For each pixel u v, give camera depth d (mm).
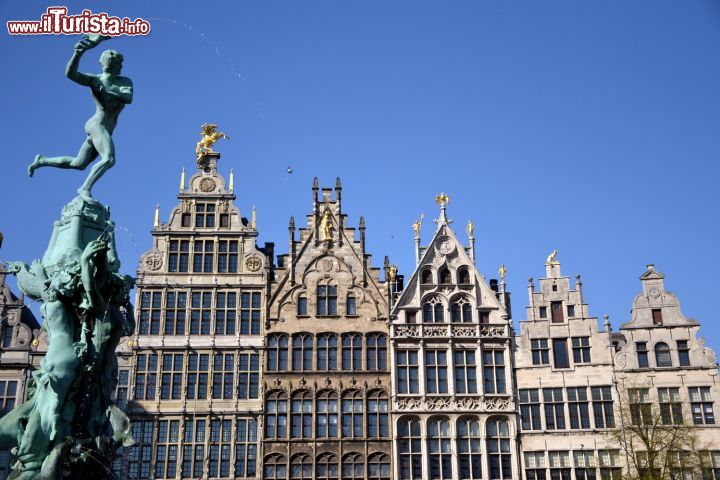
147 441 52625
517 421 54219
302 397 54312
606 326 56094
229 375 54531
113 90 39156
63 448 32656
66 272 35469
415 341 55750
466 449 53469
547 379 55312
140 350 54562
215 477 52188
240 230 58062
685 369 54750
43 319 35688
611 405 54375
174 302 56031
